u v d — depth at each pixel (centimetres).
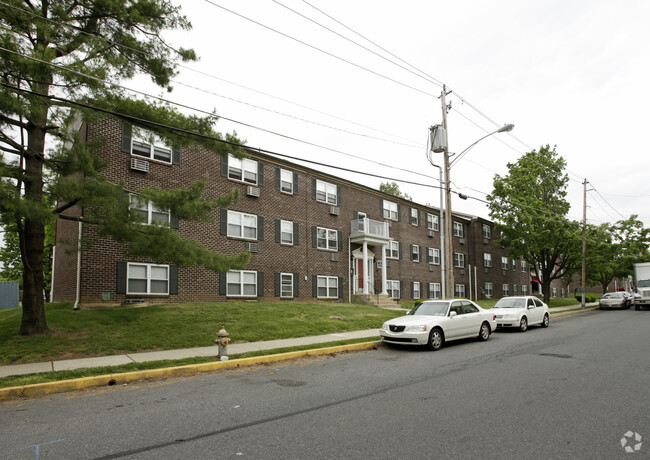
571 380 802
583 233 3419
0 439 505
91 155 1105
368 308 2159
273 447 469
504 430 522
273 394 718
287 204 2347
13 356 953
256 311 1678
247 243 2116
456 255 3788
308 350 1130
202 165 1969
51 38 982
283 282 2266
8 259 3612
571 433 511
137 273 1709
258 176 2209
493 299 4062
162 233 1175
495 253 4300
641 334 1559
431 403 648
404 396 693
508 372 883
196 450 462
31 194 996
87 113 1034
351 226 2734
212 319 1455
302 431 523
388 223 3042
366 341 1290
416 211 3375
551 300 4175
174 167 1859
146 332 1233
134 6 1127
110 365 908
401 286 3108
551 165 3506
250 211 2152
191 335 1245
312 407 633
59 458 443
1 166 902
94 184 1057
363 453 449
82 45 1059
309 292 2398
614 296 3456
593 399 667
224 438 500
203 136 1122
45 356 984
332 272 2553
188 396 712
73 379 787
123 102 1105
